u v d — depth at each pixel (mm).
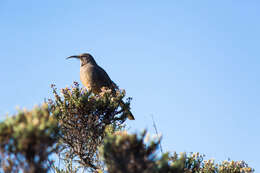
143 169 5559
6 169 5199
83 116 11078
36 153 5227
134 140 5711
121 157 5633
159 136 5844
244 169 10148
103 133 11172
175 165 5887
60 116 10828
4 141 5312
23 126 5180
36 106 5691
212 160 10203
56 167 9938
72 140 10781
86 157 10688
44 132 5246
